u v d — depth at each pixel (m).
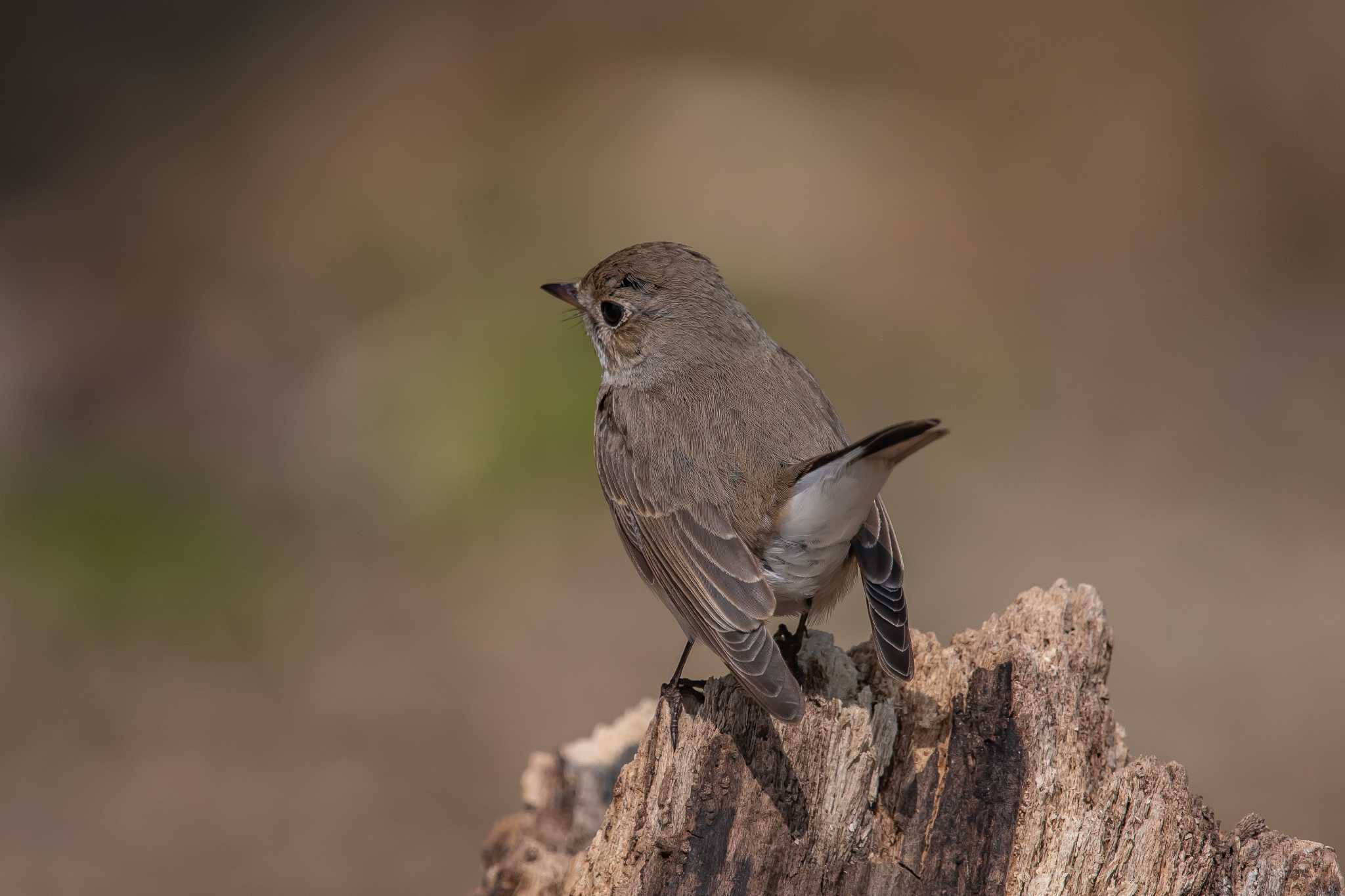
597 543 14.09
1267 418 15.73
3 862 10.62
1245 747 11.55
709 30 21.27
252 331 16.64
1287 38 19.88
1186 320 17.11
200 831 11.09
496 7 21.50
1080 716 5.96
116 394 15.83
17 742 11.80
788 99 20.00
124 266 17.62
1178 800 5.36
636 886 5.28
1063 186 18.73
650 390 6.86
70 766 11.54
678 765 5.62
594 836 6.39
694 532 6.22
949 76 20.36
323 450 15.09
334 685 12.55
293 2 22.05
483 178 18.89
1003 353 16.53
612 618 13.29
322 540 14.16
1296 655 12.56
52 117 19.94
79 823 10.98
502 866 6.72
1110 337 16.84
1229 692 12.18
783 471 6.05
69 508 14.23
